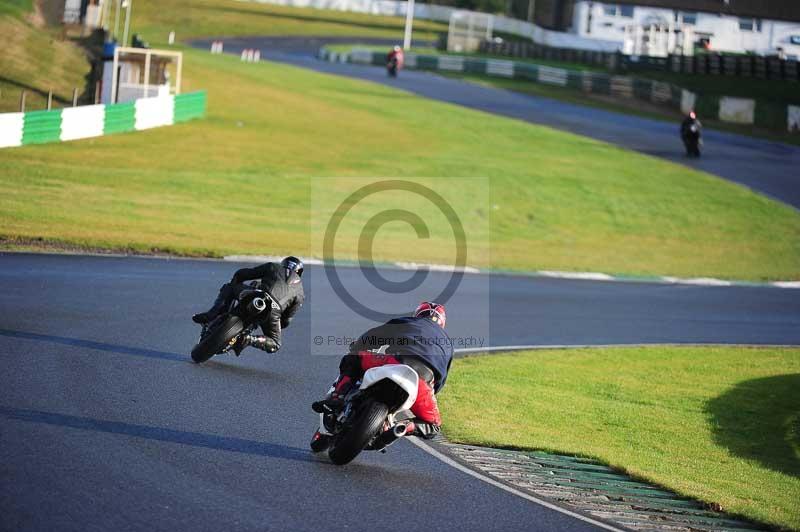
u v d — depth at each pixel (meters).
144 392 35.44
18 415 30.05
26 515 21.89
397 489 27.80
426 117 188.75
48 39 172.25
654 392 52.66
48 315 47.75
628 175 156.00
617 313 78.94
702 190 151.00
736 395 54.25
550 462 34.69
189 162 124.62
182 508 23.72
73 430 29.25
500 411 43.12
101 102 147.75
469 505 27.05
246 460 28.70
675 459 38.97
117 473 25.77
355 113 183.00
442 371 28.94
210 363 42.69
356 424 27.42
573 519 26.89
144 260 71.50
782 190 156.38
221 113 162.38
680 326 76.44
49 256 67.31
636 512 28.88
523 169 150.75
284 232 97.38
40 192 94.75
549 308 77.00
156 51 147.38
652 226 131.12
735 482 36.16
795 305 93.69
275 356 47.22
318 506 25.23
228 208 105.56
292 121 165.75
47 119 119.94
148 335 46.41
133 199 100.50
